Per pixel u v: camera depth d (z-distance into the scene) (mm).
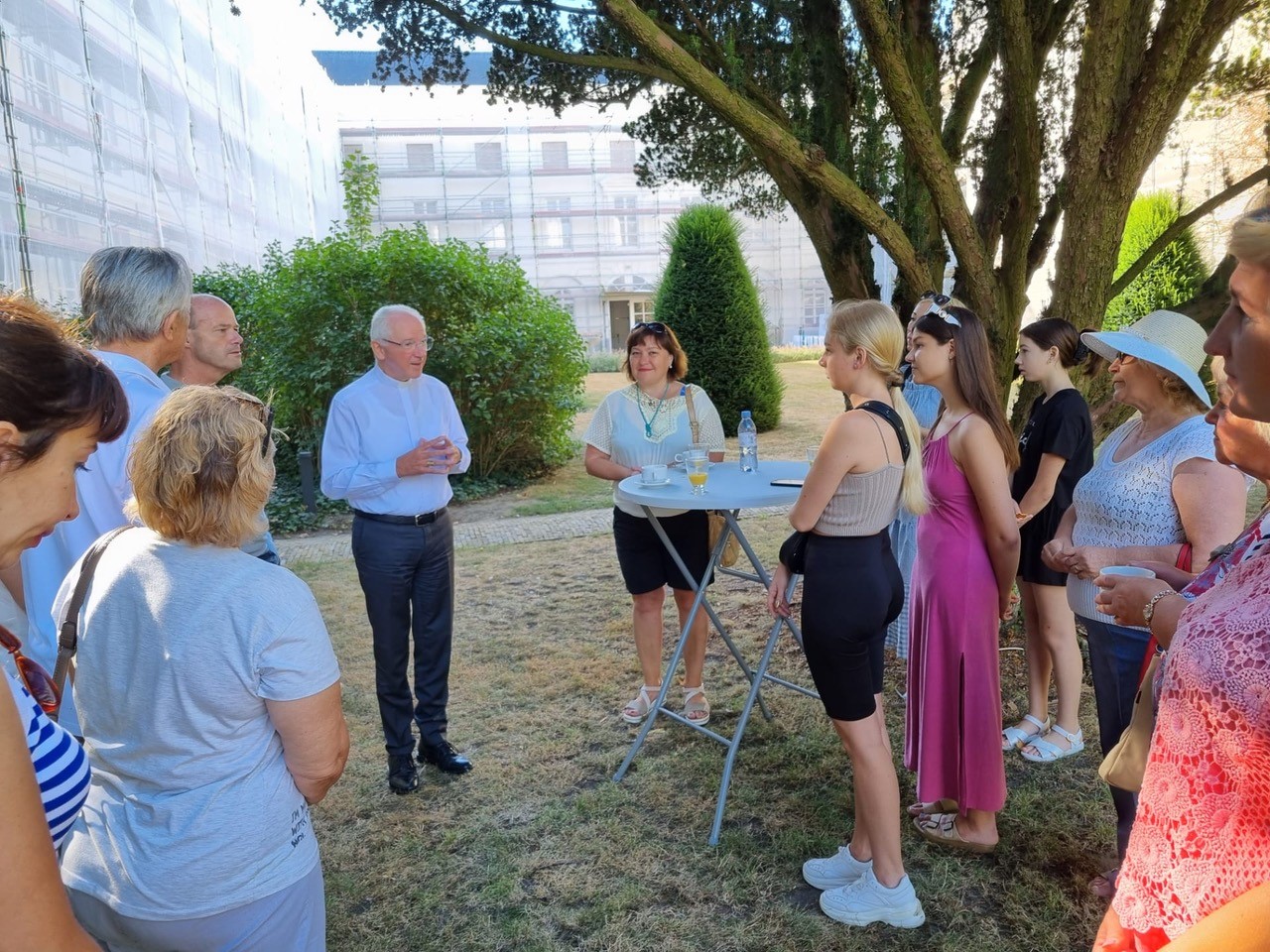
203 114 18031
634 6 2873
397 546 3078
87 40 12938
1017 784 3055
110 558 1433
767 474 3430
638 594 3633
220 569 1396
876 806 2283
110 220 13453
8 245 10492
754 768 3258
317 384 9203
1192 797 926
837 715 2268
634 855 2729
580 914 2455
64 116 12203
